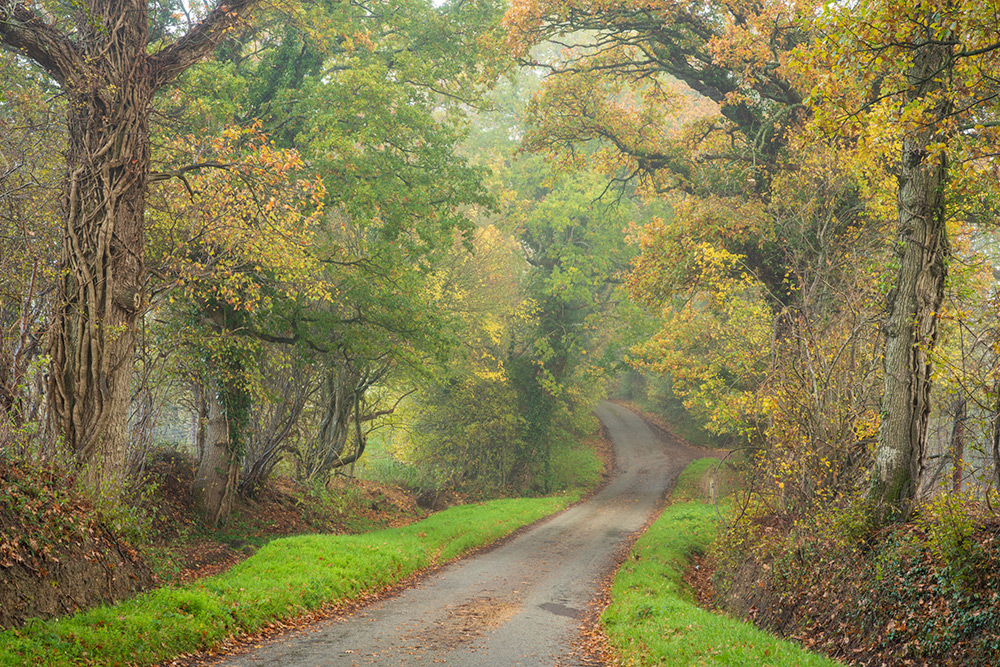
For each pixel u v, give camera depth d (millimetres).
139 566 10727
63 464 10562
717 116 26984
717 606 14898
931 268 11602
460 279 33031
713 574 17156
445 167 20375
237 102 18469
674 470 44969
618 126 28141
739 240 20719
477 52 23375
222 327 18531
